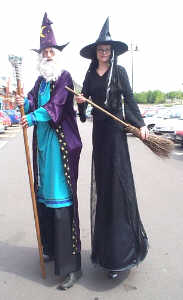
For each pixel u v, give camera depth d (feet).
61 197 10.02
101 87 10.12
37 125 10.34
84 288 10.27
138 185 22.13
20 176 25.14
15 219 15.84
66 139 10.18
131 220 10.32
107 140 10.16
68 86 10.10
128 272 11.10
